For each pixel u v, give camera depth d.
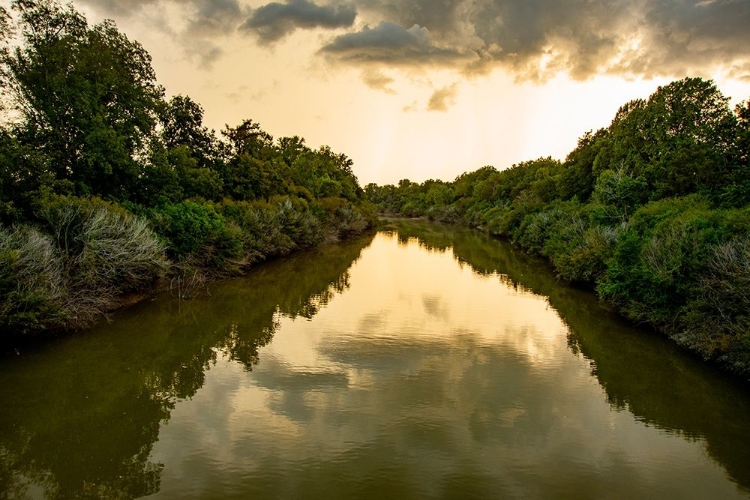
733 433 8.27
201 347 12.15
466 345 12.73
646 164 29.45
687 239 13.39
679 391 9.87
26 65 17.62
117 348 11.78
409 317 15.56
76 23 19.06
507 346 12.68
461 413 8.83
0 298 10.10
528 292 19.98
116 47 21.11
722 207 19.59
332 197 50.53
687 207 19.56
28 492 6.39
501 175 74.75
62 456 7.23
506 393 9.73
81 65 18.16
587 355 12.00
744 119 26.91
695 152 25.17
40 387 9.49
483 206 69.12
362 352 12.02
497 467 7.12
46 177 14.44
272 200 33.34
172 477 6.72
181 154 25.83
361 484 6.63
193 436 7.85
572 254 21.47
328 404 9.08
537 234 33.25
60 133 18.12
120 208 16.11
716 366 11.18
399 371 10.80
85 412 8.60
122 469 6.91
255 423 8.30
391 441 7.79
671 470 7.16
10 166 13.52
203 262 20.47
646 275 13.58
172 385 9.83
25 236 11.77
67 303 12.29
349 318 15.30
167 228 18.28
